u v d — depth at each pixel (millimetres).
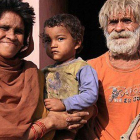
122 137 3199
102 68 3412
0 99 2795
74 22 3273
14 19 2840
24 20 2908
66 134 3188
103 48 8531
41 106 3041
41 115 3021
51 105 3066
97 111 3312
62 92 3166
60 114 3062
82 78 3135
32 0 5098
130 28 3322
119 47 3322
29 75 2951
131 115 3248
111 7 3330
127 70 3332
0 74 2822
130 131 3205
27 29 2965
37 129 2895
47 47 3307
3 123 2750
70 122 3080
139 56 3426
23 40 2939
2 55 2814
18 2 2881
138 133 3178
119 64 3391
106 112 3332
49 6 5352
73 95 3137
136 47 3348
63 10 5992
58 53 3242
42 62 5051
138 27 3346
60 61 3297
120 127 3256
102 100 3350
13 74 2875
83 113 3113
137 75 3309
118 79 3324
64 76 3188
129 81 3301
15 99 2844
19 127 2791
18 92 2861
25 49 2986
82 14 8406
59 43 3238
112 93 3311
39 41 5023
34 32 5039
